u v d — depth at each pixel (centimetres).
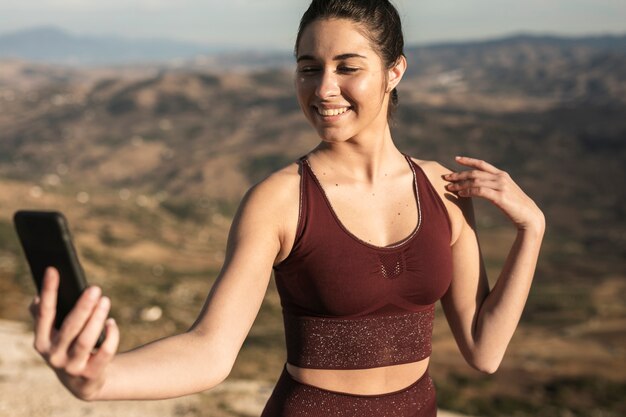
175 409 1080
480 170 212
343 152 195
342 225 186
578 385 4912
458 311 215
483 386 4616
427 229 196
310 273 185
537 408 3559
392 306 190
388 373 194
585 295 13538
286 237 184
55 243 116
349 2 186
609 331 8888
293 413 191
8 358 1377
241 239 178
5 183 17538
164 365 145
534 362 6353
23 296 3069
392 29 191
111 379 132
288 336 196
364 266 185
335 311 186
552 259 19875
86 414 1003
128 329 2727
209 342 157
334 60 185
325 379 191
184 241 17800
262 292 176
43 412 995
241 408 1123
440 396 3259
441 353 6316
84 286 117
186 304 6075
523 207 207
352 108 188
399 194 199
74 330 114
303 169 192
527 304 12419
